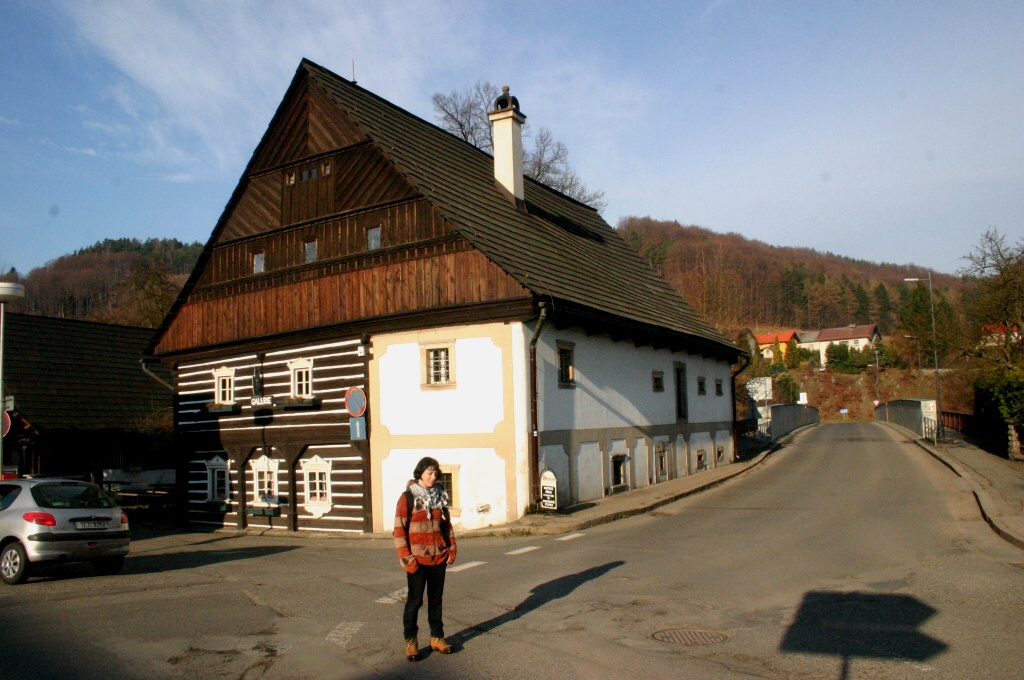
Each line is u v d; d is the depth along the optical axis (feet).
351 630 27.61
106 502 43.34
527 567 39.24
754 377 189.26
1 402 59.82
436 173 67.36
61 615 30.37
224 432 76.23
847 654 23.58
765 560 39.17
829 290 510.17
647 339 76.95
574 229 91.04
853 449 121.29
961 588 31.81
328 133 69.46
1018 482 66.59
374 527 62.85
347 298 66.44
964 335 105.40
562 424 61.93
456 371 59.52
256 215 74.64
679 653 24.12
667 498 66.49
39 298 209.97
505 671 22.66
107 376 105.29
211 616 30.01
